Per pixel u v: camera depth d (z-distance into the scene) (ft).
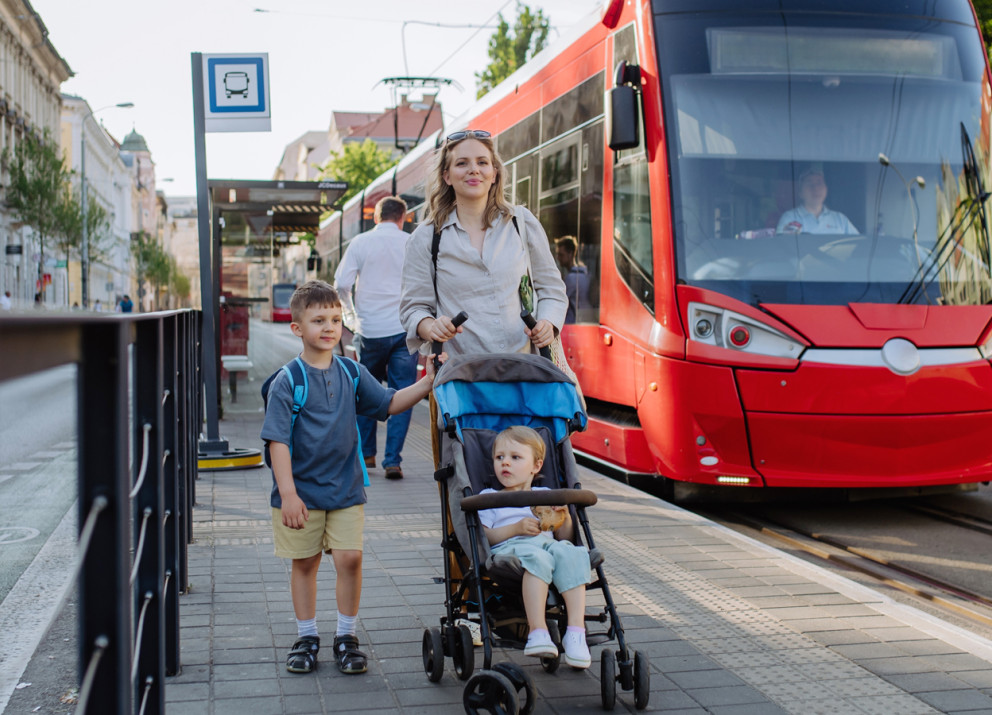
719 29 26.63
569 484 13.65
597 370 29.81
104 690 5.69
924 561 21.77
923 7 27.50
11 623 16.70
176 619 13.30
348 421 13.71
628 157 27.96
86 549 5.36
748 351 24.64
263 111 29.73
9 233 175.83
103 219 192.13
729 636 15.15
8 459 35.99
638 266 27.14
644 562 19.45
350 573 13.76
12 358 4.05
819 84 26.53
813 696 12.80
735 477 24.70
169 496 13.19
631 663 12.28
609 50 29.43
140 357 10.66
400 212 31.27
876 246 25.67
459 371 13.48
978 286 25.84
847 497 25.75
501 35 131.44
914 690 13.01
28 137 160.35
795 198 25.82
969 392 24.95
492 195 14.58
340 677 13.39
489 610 13.16
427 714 12.16
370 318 30.60
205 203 30.14
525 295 14.40
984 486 30.94
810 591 17.53
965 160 26.63
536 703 12.57
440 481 13.62
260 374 45.50
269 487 27.14
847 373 24.29
